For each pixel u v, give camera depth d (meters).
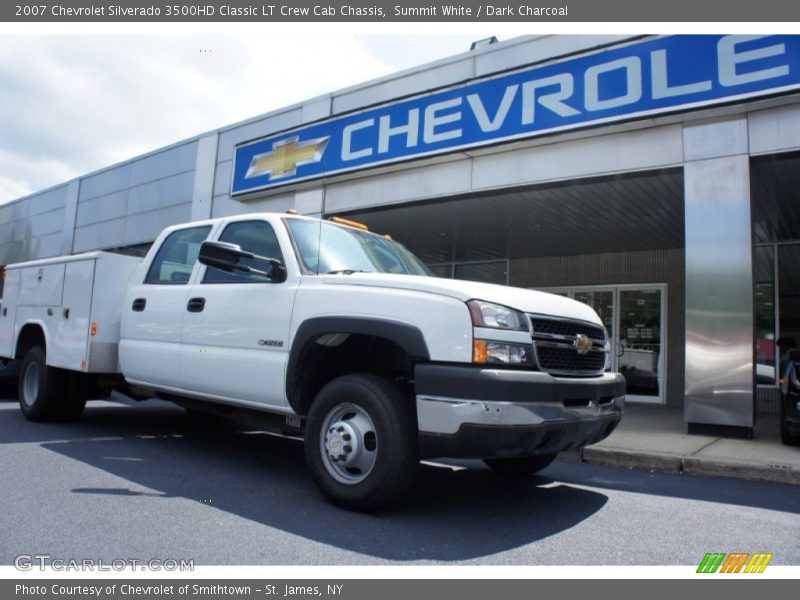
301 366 4.41
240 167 12.84
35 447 5.69
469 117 9.42
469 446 3.58
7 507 3.90
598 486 5.32
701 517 4.31
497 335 3.70
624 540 3.73
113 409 8.76
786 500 4.93
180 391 5.35
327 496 4.14
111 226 18.22
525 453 3.76
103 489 4.38
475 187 9.59
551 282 14.10
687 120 7.89
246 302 4.81
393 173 10.59
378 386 3.96
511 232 12.04
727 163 7.59
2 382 9.44
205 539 3.46
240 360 4.72
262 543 3.42
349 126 10.94
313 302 4.35
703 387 7.53
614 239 12.15
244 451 6.07
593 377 4.31
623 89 8.05
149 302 5.77
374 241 5.55
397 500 3.93
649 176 8.44
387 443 3.82
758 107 7.43
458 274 15.54
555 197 9.66
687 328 7.65
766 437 7.50
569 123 8.45
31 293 7.33
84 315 6.24
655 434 7.59
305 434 4.29
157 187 16.77
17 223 23.14
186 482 4.70
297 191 11.89
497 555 3.39
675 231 11.24
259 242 5.03
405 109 10.20
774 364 11.20
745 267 7.39
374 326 3.95
